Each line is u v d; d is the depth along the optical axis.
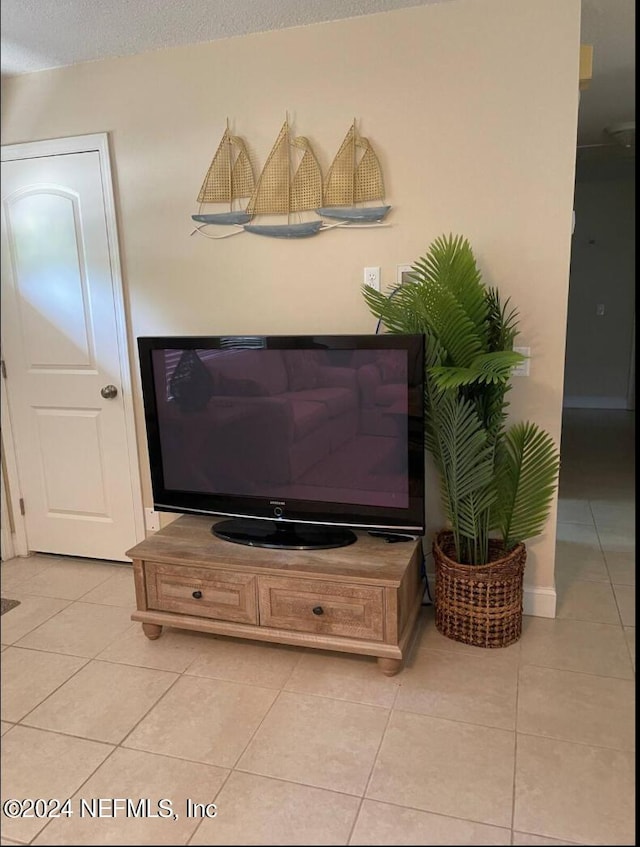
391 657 2.12
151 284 2.82
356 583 2.12
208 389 2.42
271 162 2.53
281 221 2.57
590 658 2.24
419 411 2.17
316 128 2.46
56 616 2.65
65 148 2.81
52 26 2.37
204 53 2.55
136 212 2.77
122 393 2.95
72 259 2.91
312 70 2.43
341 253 2.52
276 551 2.32
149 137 2.69
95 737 1.91
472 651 2.30
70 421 3.07
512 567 2.27
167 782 1.72
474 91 2.27
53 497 3.20
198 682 2.17
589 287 6.64
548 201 2.26
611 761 1.75
